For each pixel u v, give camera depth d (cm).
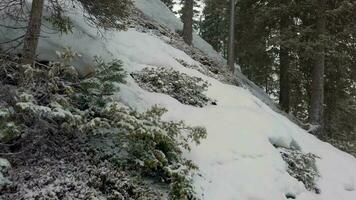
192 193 645
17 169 575
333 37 1652
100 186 589
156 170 683
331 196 961
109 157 655
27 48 659
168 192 647
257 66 2170
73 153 637
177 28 2269
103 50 884
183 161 699
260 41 1959
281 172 882
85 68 807
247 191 763
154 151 646
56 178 574
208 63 1666
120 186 598
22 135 568
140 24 1659
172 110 919
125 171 636
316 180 984
